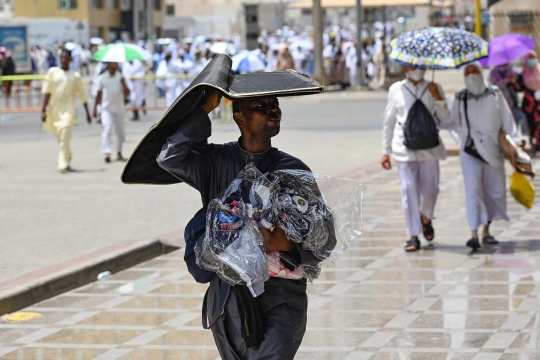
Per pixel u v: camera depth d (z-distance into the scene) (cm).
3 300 890
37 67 6328
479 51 1065
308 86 485
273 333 497
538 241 1127
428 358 719
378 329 798
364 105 3291
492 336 767
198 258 495
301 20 12056
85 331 833
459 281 949
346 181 512
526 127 1838
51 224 1273
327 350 747
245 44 6262
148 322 854
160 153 490
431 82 1074
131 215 1338
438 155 1079
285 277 499
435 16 4141
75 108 1809
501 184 1091
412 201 1084
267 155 508
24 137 2516
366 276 984
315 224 490
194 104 488
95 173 1778
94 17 8850
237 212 491
